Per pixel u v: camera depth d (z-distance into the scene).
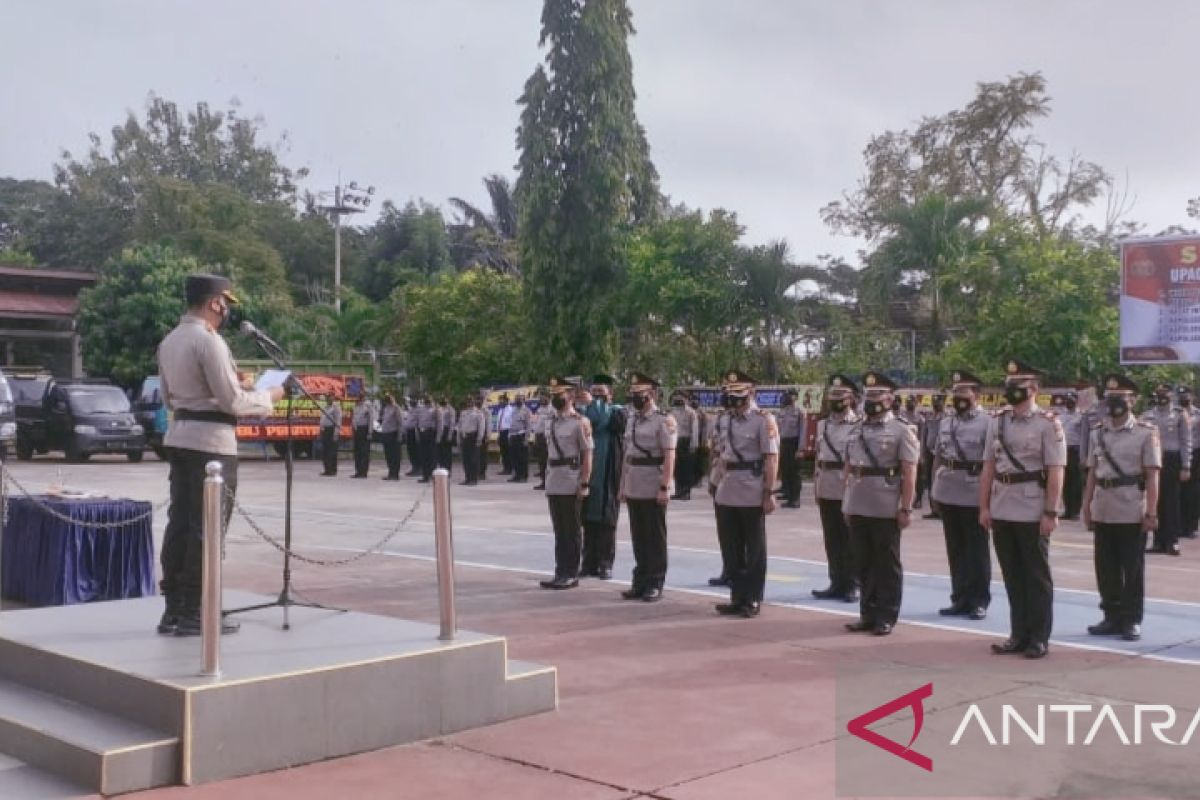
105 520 9.19
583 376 28.27
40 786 5.11
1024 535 8.11
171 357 6.44
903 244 24.06
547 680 6.57
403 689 5.93
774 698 6.87
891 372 24.61
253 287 44.19
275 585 10.63
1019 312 21.81
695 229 27.56
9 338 42.94
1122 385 8.99
